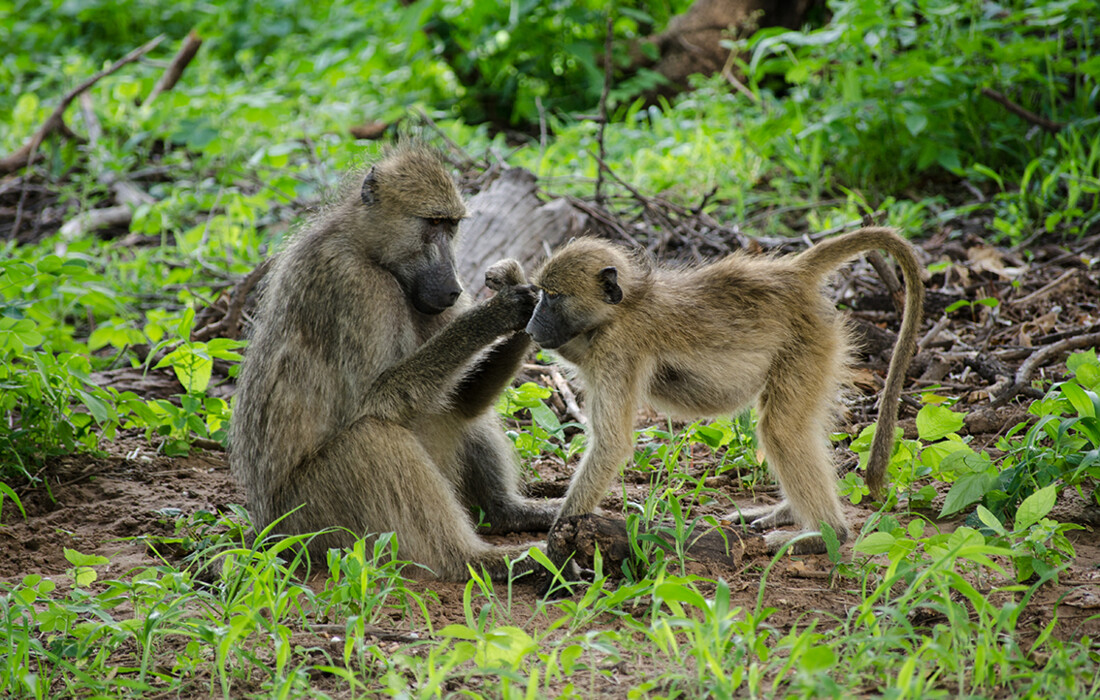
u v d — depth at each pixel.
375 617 7.76
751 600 7.81
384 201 9.13
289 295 9.16
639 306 8.61
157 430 11.71
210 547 8.59
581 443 10.84
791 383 8.88
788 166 19.31
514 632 6.21
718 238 16.17
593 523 8.21
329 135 22.20
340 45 30.02
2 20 33.00
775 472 8.92
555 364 13.11
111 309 15.17
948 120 18.67
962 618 6.70
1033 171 17.92
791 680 6.38
